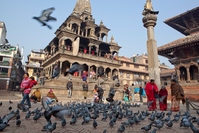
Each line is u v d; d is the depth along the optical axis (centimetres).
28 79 911
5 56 4650
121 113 711
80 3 5391
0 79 4500
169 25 3077
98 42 4438
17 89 4738
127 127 545
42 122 585
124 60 5691
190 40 2078
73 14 4259
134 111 988
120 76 5444
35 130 458
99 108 941
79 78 3234
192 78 2255
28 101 991
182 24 2986
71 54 3750
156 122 520
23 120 615
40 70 5584
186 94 1970
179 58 2422
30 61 5684
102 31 4869
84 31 4688
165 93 1072
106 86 2434
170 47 2328
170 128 541
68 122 607
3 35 5119
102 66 4300
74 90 2206
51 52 4600
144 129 464
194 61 2186
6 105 1127
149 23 1448
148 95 1057
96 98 1402
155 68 1345
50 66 4366
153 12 1458
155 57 1373
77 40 3841
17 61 5397
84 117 589
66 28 3897
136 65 5981
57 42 4434
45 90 2034
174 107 1011
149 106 1045
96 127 529
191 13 2564
